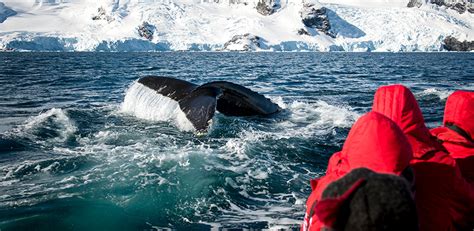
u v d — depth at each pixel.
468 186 3.57
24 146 8.30
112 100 16.00
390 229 2.15
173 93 11.01
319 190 3.11
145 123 10.36
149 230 4.91
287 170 7.02
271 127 10.05
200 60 64.81
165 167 6.80
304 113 11.96
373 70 39.19
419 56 94.88
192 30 165.75
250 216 5.39
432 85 23.88
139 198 5.68
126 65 46.78
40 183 6.12
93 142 8.60
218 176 6.54
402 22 166.25
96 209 5.32
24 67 40.31
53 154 7.74
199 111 9.51
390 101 3.36
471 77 30.48
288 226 5.15
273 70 38.34
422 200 3.37
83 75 29.77
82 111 11.99
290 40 161.12
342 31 171.38
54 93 18.34
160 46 155.12
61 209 5.29
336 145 8.49
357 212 2.20
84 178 6.29
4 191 5.82
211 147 8.09
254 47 152.00
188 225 5.09
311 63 55.06
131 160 7.11
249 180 6.49
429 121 11.56
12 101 15.75
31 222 4.94
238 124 10.20
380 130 2.74
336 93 18.55
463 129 4.02
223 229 5.02
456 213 3.58
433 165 3.36
